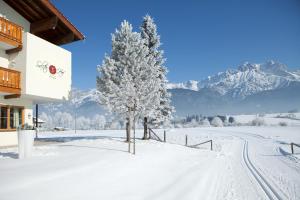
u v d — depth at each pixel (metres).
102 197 8.10
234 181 11.60
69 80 22.47
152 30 29.22
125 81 21.84
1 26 17.16
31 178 8.96
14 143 19.83
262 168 15.45
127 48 24.62
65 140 26.58
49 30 22.61
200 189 9.95
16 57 18.47
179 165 15.23
